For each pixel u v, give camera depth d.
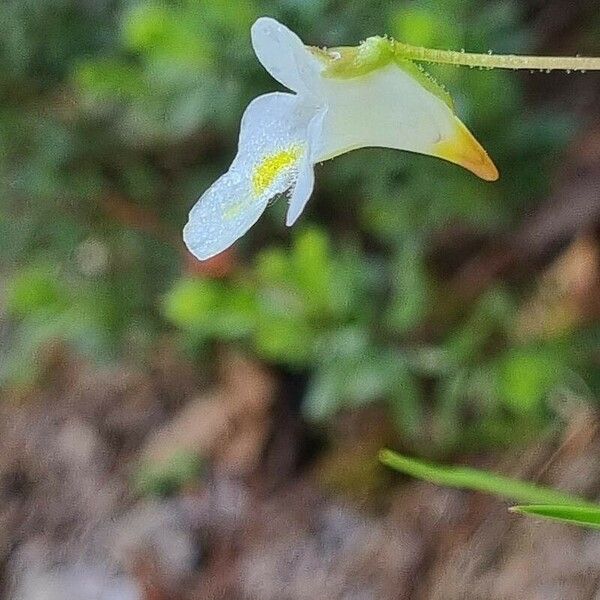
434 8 0.10
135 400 0.15
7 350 0.16
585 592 0.10
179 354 0.15
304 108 0.06
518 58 0.06
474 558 0.11
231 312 0.11
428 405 0.12
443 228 0.12
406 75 0.06
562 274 0.12
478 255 0.12
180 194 0.14
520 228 0.12
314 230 0.11
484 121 0.11
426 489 0.12
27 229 0.14
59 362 0.17
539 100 0.14
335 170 0.12
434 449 0.12
